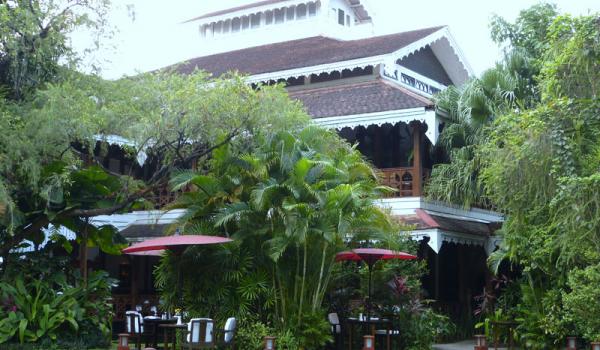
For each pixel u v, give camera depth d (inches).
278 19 1348.4
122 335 598.2
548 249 604.4
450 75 1196.5
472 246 979.3
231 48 1380.4
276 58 1147.3
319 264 666.8
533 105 819.4
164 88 667.4
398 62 1061.8
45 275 691.4
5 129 613.6
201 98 637.9
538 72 847.7
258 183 657.0
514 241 693.3
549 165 565.9
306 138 692.1
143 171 1057.5
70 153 690.8
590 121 547.2
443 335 876.6
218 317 658.2
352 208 642.8
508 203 621.0
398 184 885.8
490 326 770.2
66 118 619.5
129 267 1119.0
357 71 1032.2
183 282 674.2
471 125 837.8
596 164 540.7
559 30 563.5
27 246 735.7
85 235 727.7
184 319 686.5
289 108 690.2
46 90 647.1
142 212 1035.3
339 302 748.0
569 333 703.7
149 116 637.9
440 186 837.8
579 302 536.4
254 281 648.4
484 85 844.6
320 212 635.5
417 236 823.1
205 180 668.1
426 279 965.2
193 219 690.2
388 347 682.8
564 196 514.3
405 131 960.3
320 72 1024.9
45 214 684.1
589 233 515.8
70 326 665.0
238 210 648.4
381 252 665.0
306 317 646.5
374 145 973.8
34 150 626.5
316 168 666.2
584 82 559.8
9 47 646.5
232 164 674.8
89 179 690.2
